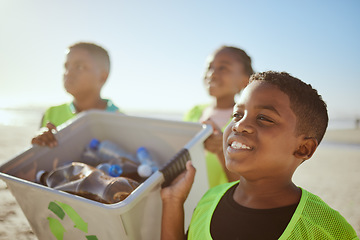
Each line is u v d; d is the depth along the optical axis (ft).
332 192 13.67
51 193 3.39
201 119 6.40
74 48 6.57
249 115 2.68
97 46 6.79
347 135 39.93
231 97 6.04
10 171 4.51
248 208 2.77
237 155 2.66
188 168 3.61
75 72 6.44
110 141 5.76
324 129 2.82
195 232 3.13
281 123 2.60
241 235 2.66
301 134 2.65
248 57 6.11
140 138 5.73
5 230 8.28
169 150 5.47
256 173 2.68
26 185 3.60
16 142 24.98
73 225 3.54
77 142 5.67
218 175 5.41
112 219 3.13
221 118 5.98
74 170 4.31
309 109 2.64
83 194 3.84
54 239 3.94
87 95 6.66
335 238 2.62
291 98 2.62
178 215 3.59
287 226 2.55
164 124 5.38
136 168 4.92
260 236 2.59
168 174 3.67
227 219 2.83
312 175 16.98
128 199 3.15
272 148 2.59
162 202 3.71
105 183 3.79
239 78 5.91
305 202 2.67
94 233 3.43
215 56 5.99
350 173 17.39
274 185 2.74
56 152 5.26
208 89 5.99
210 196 3.33
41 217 3.86
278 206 2.69
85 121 5.86
